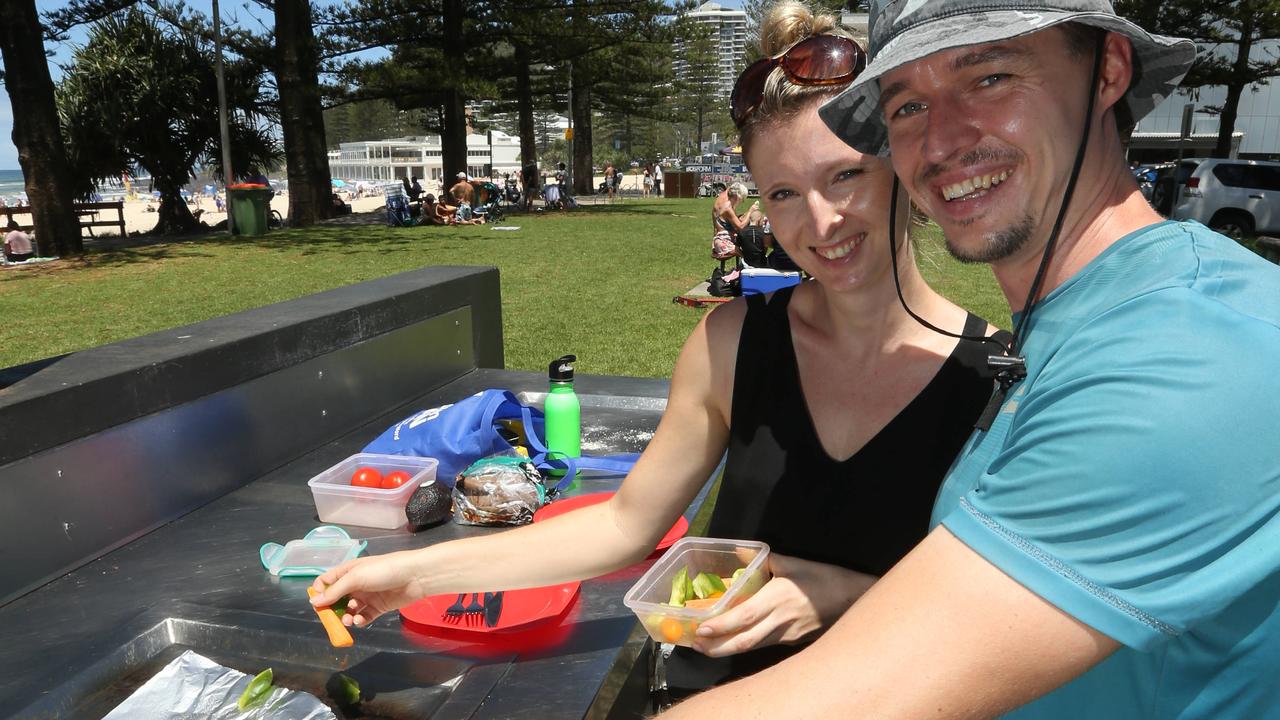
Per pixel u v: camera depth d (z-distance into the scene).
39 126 12.45
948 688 0.61
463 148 21.59
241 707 1.25
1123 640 0.58
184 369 1.80
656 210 23.89
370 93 21.59
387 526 1.81
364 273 10.84
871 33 0.90
